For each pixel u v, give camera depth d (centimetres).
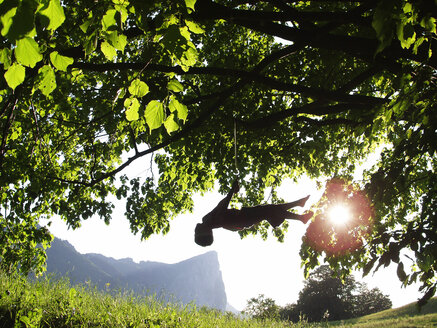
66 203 1140
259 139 1079
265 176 1151
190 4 331
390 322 2433
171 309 1012
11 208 1129
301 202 425
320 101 736
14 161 1019
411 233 450
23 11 199
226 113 985
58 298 878
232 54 1001
